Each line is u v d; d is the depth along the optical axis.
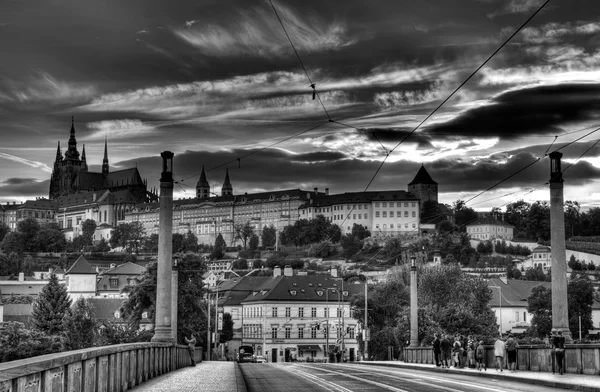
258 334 192.88
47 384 20.70
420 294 143.50
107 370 29.44
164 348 52.12
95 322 116.06
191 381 43.78
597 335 181.75
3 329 81.44
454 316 123.69
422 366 70.31
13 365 18.08
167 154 54.38
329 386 44.72
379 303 158.88
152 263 123.81
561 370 49.50
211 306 199.12
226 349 188.12
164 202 54.19
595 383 40.38
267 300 190.50
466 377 52.88
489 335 123.25
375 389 41.62
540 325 174.25
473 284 146.62
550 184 53.78
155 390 35.25
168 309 53.78
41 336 83.50
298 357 189.88
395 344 135.12
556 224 53.22
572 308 181.25
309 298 193.88
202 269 124.00
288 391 41.16
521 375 49.47
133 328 107.50
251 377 55.25
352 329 195.50
